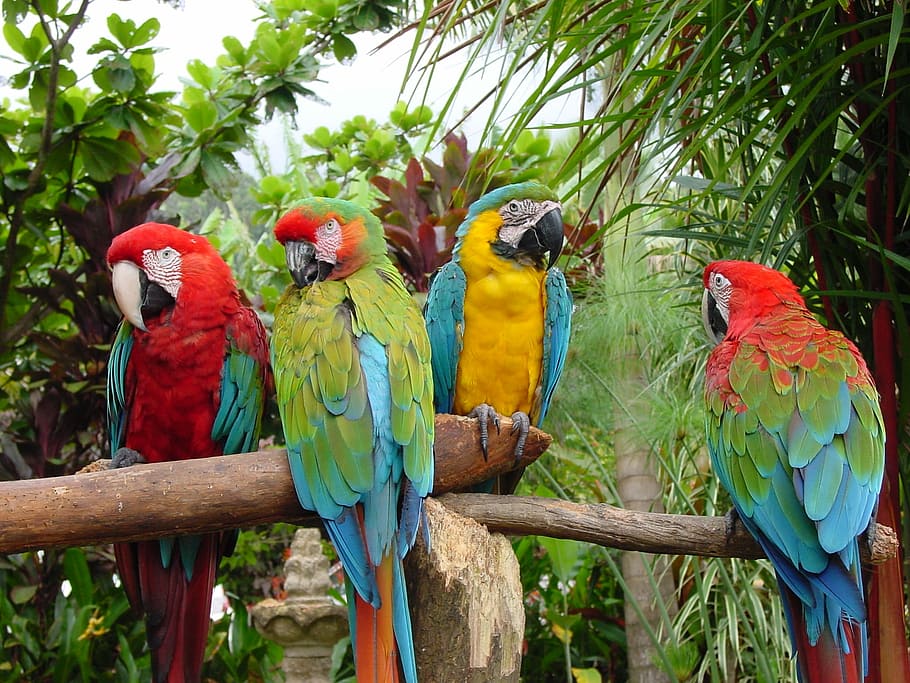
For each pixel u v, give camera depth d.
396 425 1.17
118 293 1.33
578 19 1.43
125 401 1.37
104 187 2.02
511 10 1.65
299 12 2.18
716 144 1.67
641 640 2.11
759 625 1.80
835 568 1.13
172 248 1.34
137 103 1.98
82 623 1.96
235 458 1.16
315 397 1.16
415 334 1.24
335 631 1.95
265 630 1.96
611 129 1.36
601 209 2.03
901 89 1.27
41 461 1.96
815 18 1.36
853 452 1.17
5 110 2.19
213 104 2.08
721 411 1.26
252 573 3.07
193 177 2.12
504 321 1.47
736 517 1.24
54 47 1.85
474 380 1.48
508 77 1.23
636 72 1.32
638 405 1.97
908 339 1.30
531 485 2.25
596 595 2.46
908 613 1.72
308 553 2.03
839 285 1.43
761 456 1.20
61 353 1.96
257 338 1.39
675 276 2.01
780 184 1.30
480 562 1.20
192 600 1.31
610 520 1.24
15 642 1.94
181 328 1.33
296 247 1.40
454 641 1.16
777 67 1.26
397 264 1.96
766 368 1.25
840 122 1.65
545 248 1.48
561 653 2.35
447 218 1.92
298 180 2.59
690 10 1.28
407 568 1.18
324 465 1.14
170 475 1.14
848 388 1.21
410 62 1.22
